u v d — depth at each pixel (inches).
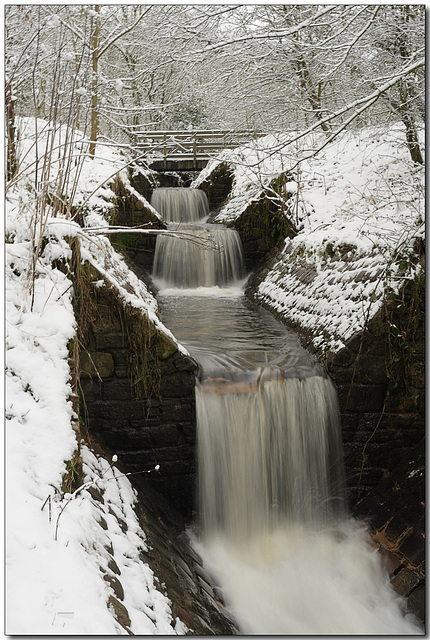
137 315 243.8
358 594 233.8
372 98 250.1
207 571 229.9
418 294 274.5
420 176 344.2
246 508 262.8
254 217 496.4
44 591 117.8
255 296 450.0
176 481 256.2
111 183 432.8
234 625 199.0
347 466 280.2
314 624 216.8
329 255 359.9
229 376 265.4
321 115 459.2
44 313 197.9
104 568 141.5
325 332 302.7
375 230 331.0
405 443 279.9
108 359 244.4
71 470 160.6
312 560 250.7
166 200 603.2
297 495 269.9
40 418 166.7
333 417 277.7
